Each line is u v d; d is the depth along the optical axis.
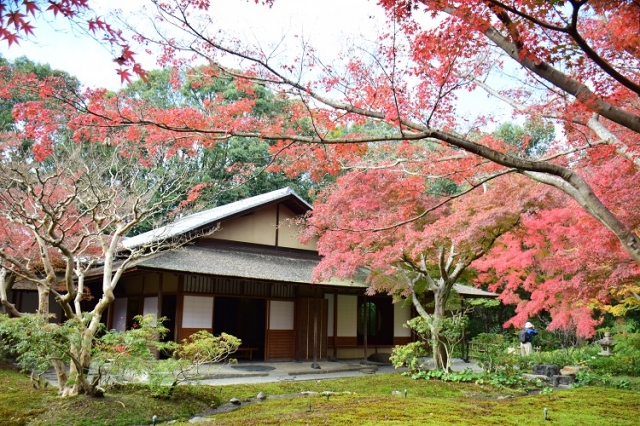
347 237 11.38
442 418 7.83
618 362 14.78
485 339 14.50
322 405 8.92
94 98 4.96
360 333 20.12
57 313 18.67
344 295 19.22
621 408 9.20
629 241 4.98
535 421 7.90
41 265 13.72
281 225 18.48
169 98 17.58
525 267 14.92
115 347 8.30
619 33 4.93
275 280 14.73
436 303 13.80
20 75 5.00
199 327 14.86
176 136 5.39
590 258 7.91
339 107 5.45
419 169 8.26
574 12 4.09
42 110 5.06
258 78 5.46
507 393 11.42
